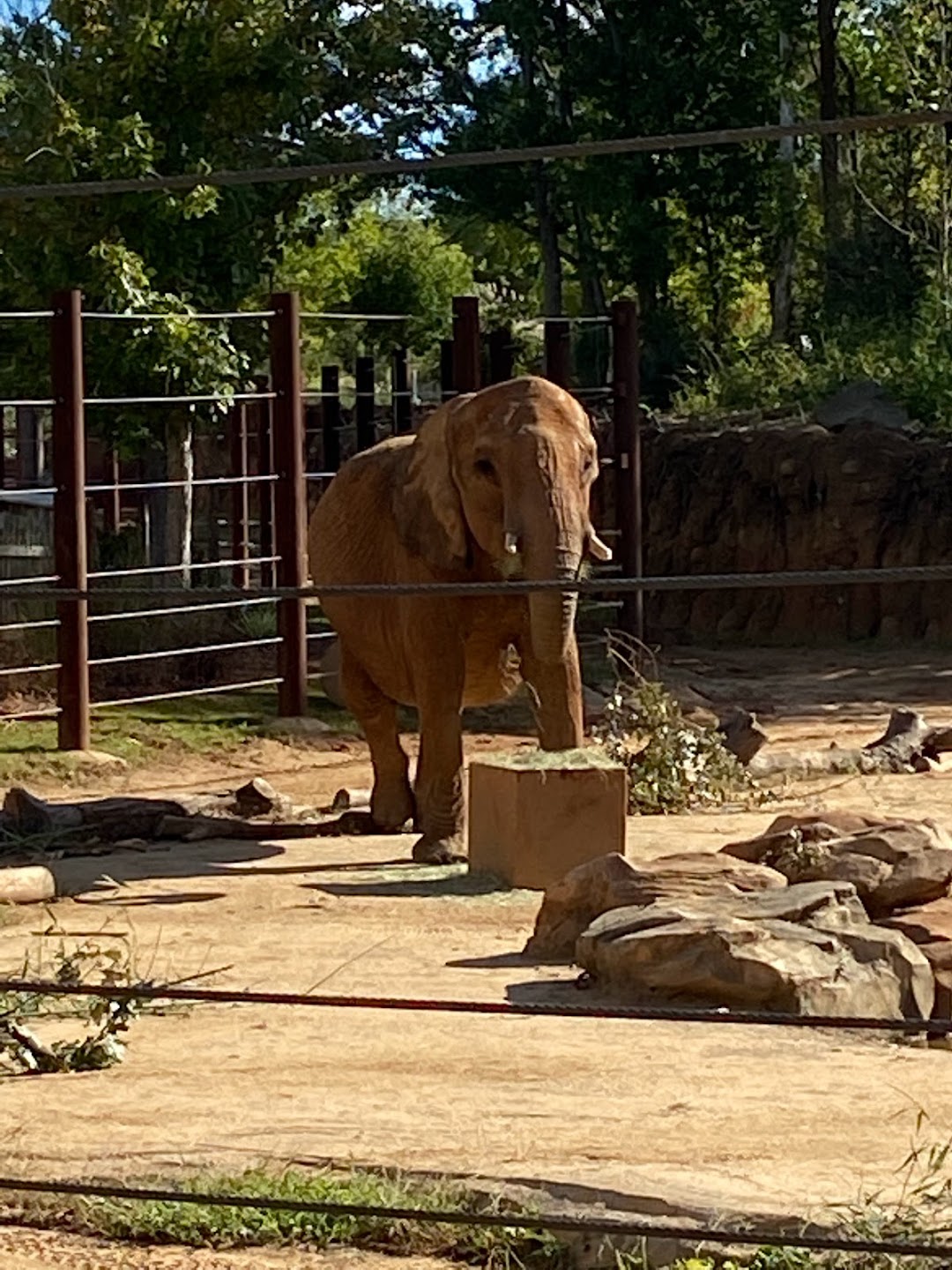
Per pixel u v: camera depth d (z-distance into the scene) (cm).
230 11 2342
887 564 2777
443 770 1220
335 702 1986
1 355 2438
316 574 1348
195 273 2388
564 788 1123
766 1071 760
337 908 1077
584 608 2192
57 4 2356
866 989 841
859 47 4131
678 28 3947
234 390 2306
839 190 3972
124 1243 618
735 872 936
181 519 2411
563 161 3966
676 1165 641
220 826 1343
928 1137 671
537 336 4847
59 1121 712
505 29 4075
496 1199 611
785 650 2717
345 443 3416
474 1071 766
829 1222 579
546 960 943
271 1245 614
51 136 2275
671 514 2955
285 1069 776
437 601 1206
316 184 2497
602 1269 585
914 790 1479
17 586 1670
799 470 2841
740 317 4753
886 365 3189
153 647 2188
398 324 4756
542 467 1140
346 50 2614
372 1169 647
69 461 1678
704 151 3962
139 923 1055
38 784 1587
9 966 945
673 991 852
